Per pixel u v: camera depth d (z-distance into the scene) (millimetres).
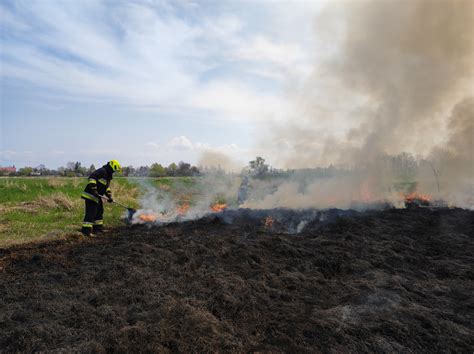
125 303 4551
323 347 3521
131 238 7980
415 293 4906
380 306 4371
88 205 8648
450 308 4449
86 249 7031
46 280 5355
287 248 6859
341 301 4648
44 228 9047
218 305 4434
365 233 8250
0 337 3629
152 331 3670
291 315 4207
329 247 7125
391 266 6141
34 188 15695
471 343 3604
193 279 5410
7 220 9789
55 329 3809
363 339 3641
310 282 5348
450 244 7387
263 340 3686
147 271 5660
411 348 3523
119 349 3375
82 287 5133
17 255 6559
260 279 5383
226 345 3490
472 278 5543
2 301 4570
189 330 3727
